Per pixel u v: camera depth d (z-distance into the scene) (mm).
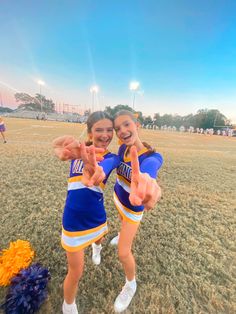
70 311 1422
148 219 2895
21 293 1460
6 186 3701
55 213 2854
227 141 21547
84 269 1907
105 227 1556
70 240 1318
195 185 4629
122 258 1460
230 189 4500
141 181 809
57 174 4590
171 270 1959
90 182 954
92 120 1366
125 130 1331
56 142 1103
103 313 1517
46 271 1653
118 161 1479
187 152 9750
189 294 1730
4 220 2604
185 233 2598
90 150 943
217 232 2689
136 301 1632
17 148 7340
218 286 1817
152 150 1418
